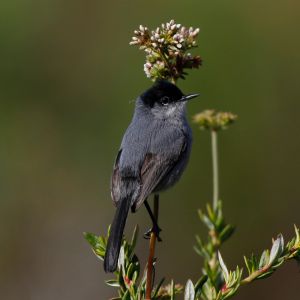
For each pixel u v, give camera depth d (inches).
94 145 590.9
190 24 575.2
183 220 555.8
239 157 551.5
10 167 593.0
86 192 594.2
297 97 556.7
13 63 595.5
